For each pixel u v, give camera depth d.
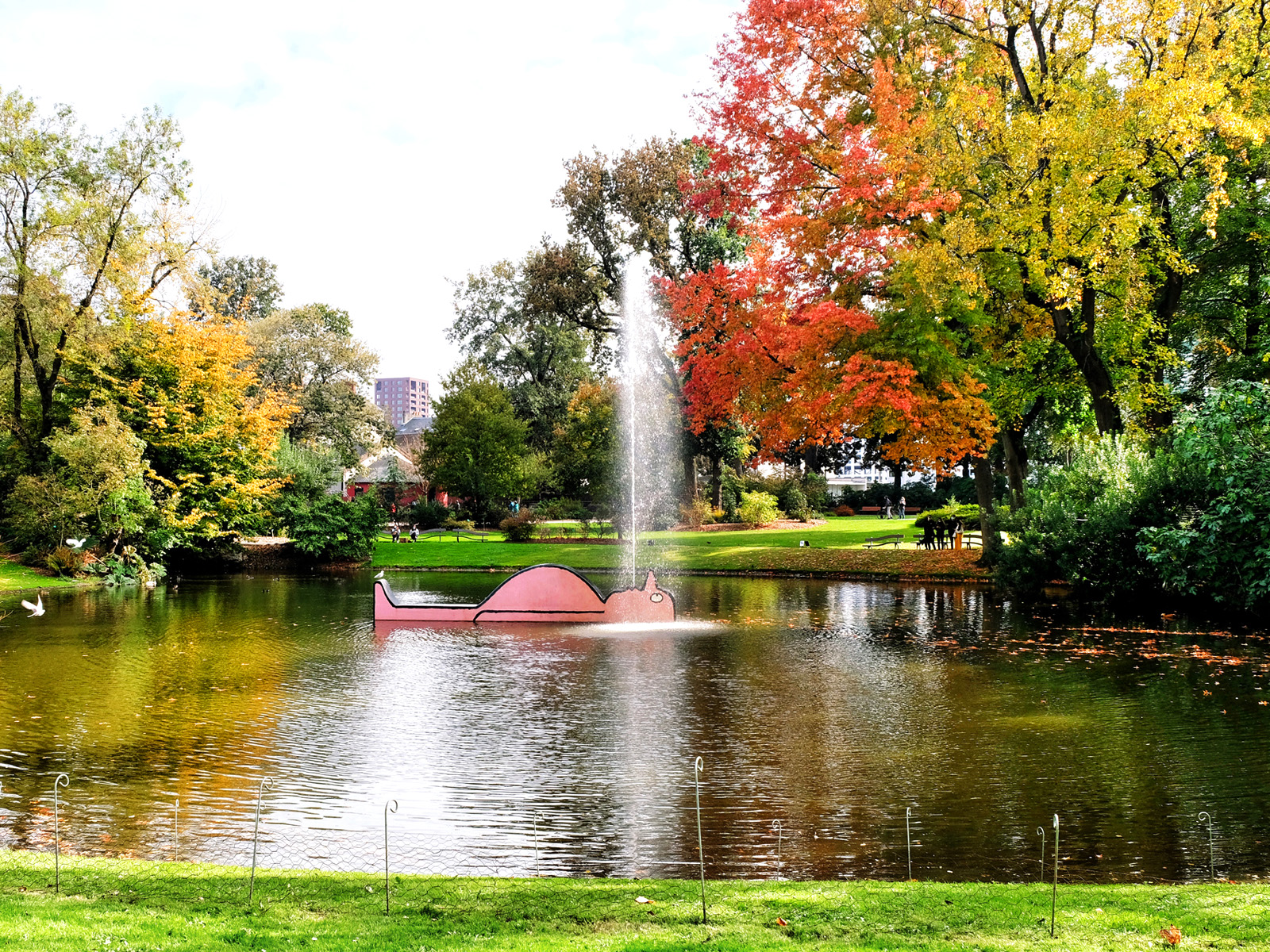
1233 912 4.57
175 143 33.12
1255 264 23.45
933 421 21.08
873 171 20.62
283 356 61.16
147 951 4.01
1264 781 7.62
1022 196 20.48
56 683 12.43
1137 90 18.06
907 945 4.14
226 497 33.84
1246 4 19.42
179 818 6.91
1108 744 8.84
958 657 13.93
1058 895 4.97
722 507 49.31
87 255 31.91
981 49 22.05
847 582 26.84
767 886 5.24
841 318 21.03
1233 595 16.31
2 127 30.19
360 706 10.88
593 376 69.31
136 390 33.41
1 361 33.97
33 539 30.41
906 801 7.21
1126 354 22.91
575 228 43.53
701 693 11.45
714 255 41.16
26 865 5.56
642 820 6.84
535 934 4.34
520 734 9.48
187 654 14.88
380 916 4.63
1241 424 16.27
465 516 55.38
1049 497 21.11
